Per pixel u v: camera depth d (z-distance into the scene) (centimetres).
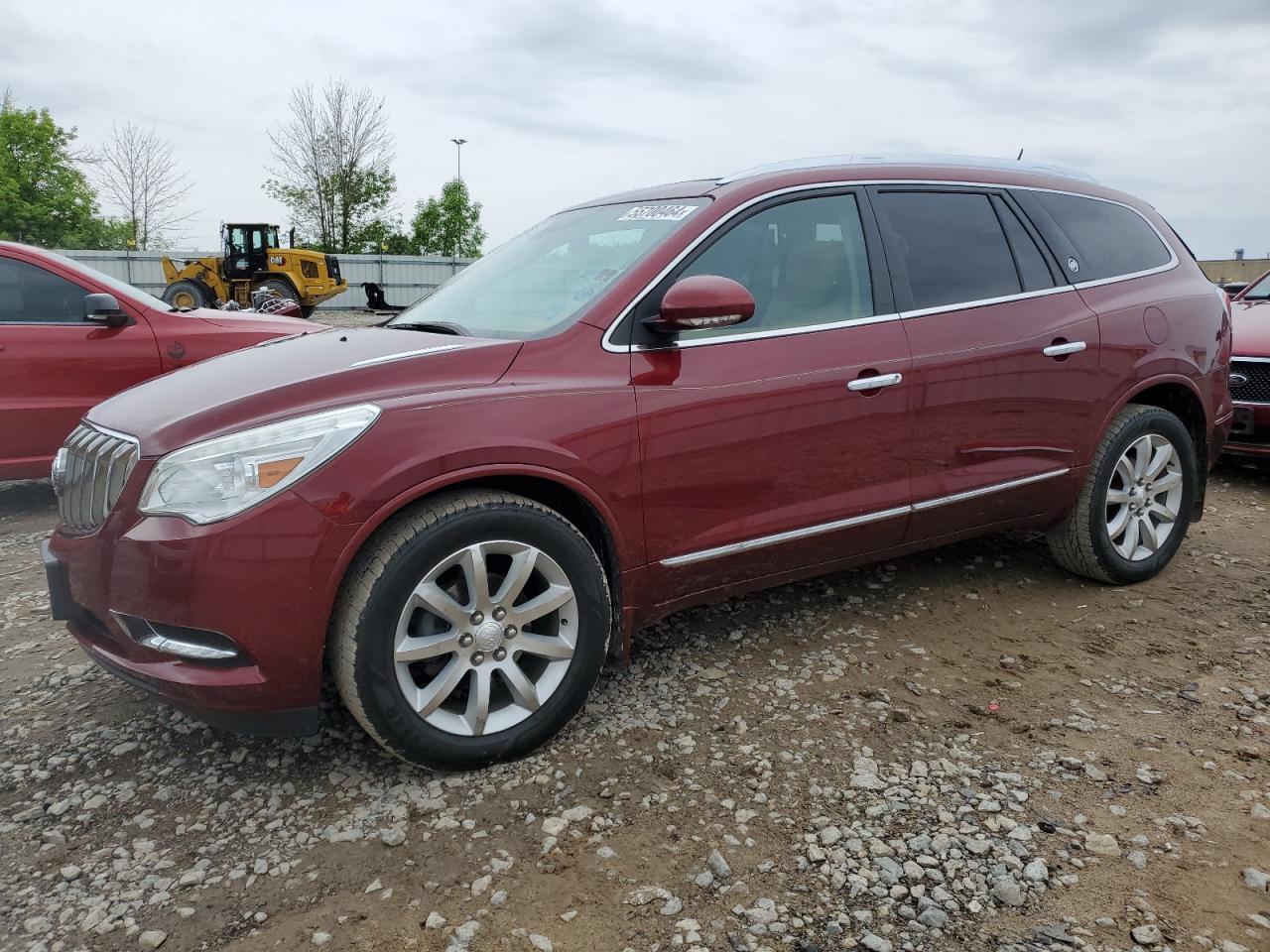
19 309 557
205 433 245
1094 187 420
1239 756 273
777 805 249
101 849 237
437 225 5625
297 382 259
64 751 285
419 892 218
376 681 246
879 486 335
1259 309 651
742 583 321
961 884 217
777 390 307
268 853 234
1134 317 395
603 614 279
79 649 364
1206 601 397
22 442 554
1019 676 326
